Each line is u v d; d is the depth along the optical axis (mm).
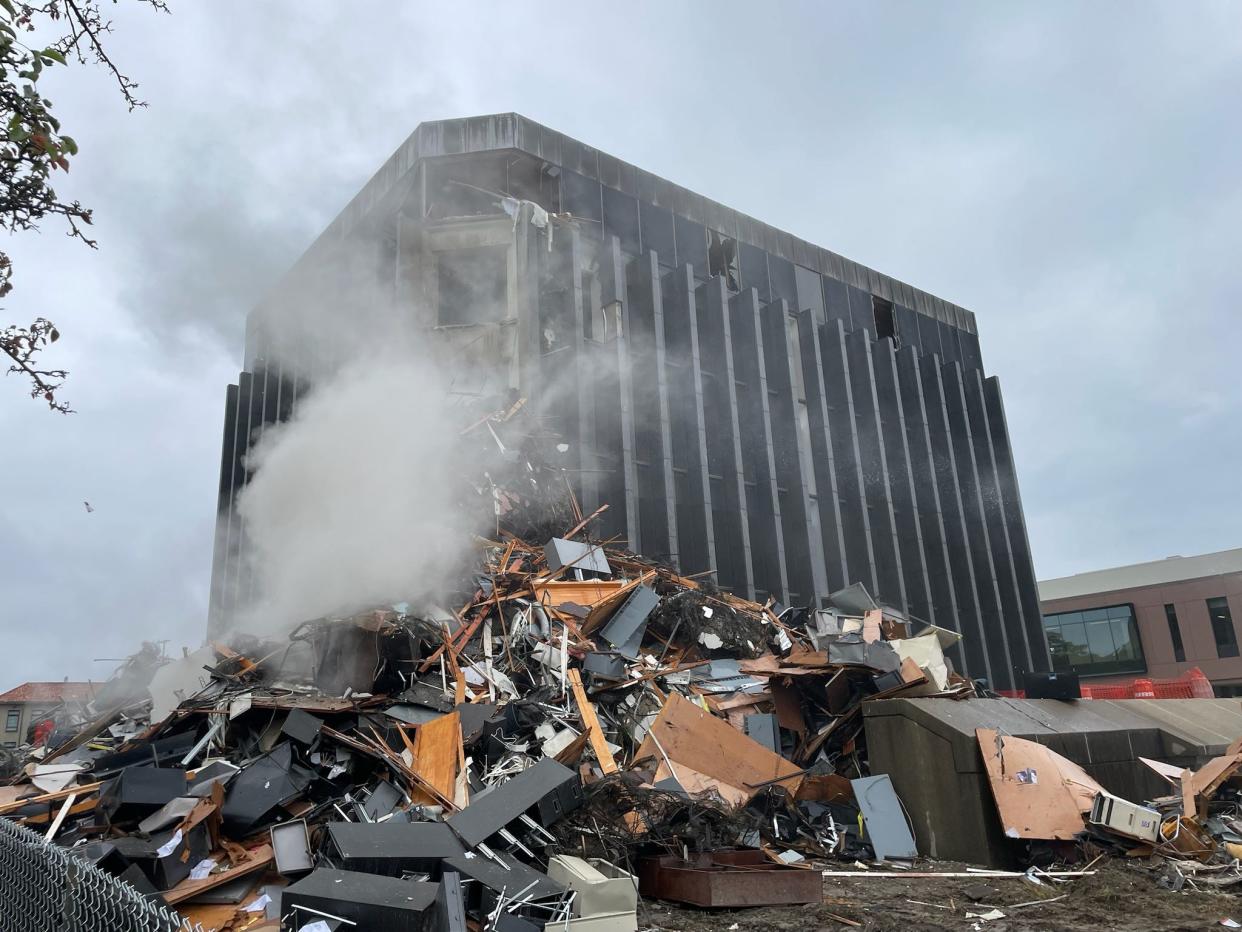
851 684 11641
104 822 7414
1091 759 10297
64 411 4816
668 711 10008
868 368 25234
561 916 5859
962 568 26391
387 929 4695
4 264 4715
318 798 8164
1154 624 43906
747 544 20312
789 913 6820
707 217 24125
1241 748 9586
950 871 8516
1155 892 7461
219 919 6359
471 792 8023
